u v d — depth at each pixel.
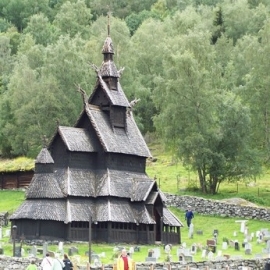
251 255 97.06
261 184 150.25
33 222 108.00
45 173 111.25
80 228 109.19
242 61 186.62
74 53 173.88
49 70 173.50
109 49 120.19
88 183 112.19
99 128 114.88
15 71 193.12
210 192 141.88
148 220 111.56
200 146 139.62
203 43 162.50
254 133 148.00
